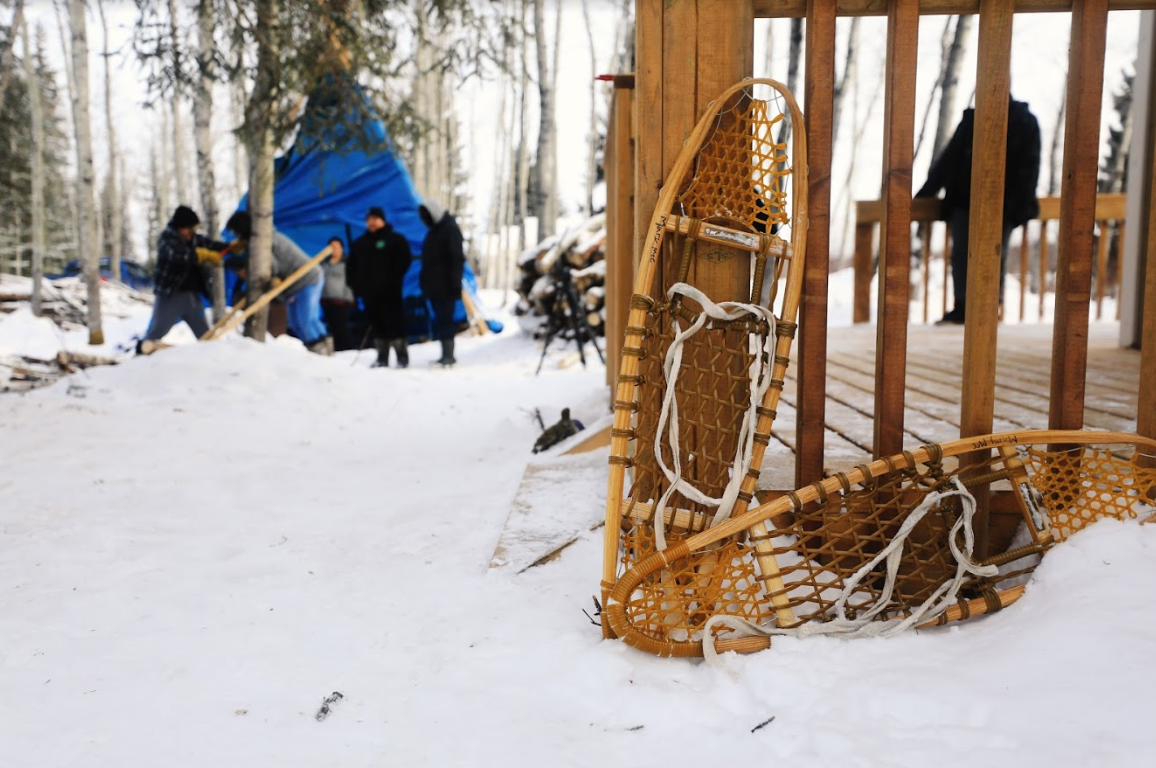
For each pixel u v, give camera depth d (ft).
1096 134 6.37
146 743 4.70
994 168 6.29
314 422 15.92
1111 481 6.29
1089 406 9.86
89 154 35.22
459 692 5.20
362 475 11.87
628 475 9.50
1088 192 6.43
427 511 9.81
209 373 17.65
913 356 15.31
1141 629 5.08
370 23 21.35
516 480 10.98
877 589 6.30
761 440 6.09
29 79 45.96
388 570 7.70
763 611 6.16
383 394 18.71
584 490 9.39
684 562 6.06
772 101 6.40
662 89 6.48
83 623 6.48
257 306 23.77
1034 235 55.83
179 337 36.42
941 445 6.12
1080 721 4.47
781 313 6.27
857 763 4.29
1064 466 6.43
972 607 5.86
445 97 74.28
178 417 15.19
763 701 5.04
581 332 28.78
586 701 5.08
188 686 5.41
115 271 80.59
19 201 69.56
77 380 17.89
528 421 15.70
